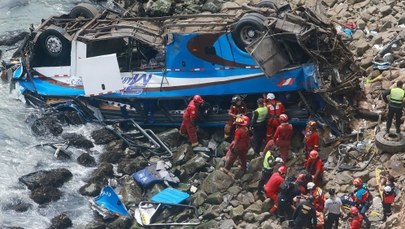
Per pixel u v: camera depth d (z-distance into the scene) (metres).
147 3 79.31
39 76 67.62
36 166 61.94
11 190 59.31
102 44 65.56
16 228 55.06
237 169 58.06
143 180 58.72
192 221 55.69
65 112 66.56
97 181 59.84
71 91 66.19
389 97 57.62
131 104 64.50
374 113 60.69
